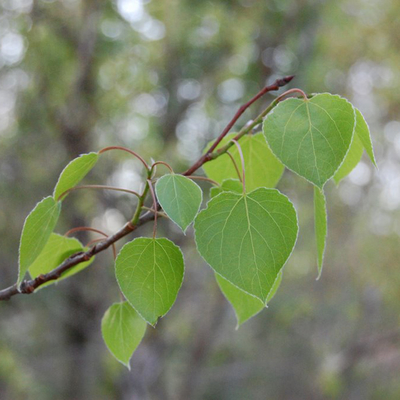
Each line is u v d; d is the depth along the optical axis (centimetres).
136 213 145
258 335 1266
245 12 878
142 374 856
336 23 901
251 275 119
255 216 121
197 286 980
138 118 827
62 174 136
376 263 933
